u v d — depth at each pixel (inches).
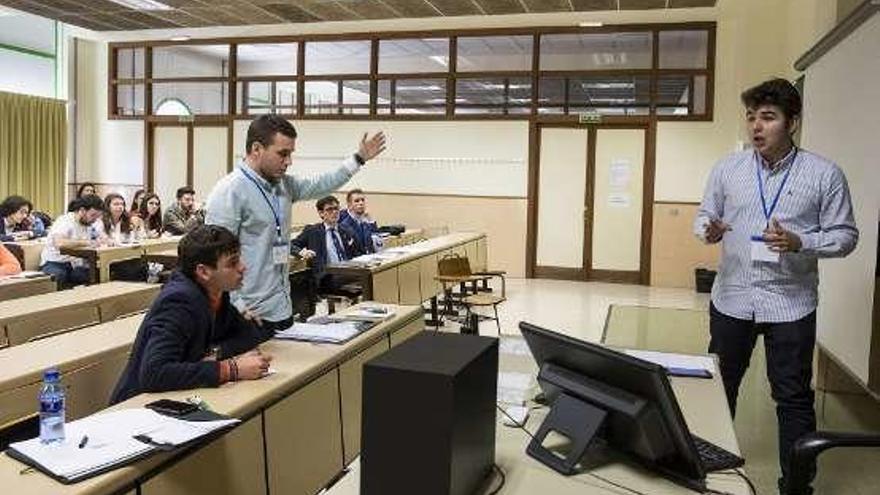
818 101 161.5
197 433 64.3
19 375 91.3
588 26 354.3
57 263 233.0
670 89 371.2
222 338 92.7
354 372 100.3
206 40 414.9
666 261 357.4
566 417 59.1
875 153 122.6
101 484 54.9
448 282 239.9
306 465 88.0
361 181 400.5
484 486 54.2
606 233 368.8
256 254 104.0
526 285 351.3
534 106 371.2
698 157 350.3
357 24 371.2
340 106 408.5
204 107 453.7
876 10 122.6
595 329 247.6
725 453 61.0
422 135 390.0
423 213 391.9
